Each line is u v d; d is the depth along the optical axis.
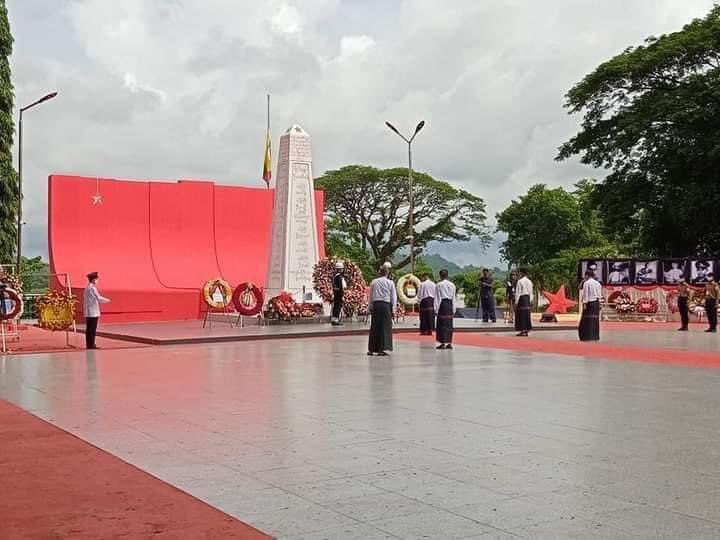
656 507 5.42
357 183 58.78
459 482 6.12
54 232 32.47
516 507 5.43
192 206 35.09
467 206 61.03
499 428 8.34
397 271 62.41
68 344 19.89
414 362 15.43
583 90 39.47
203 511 5.36
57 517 5.23
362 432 8.13
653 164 38.12
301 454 7.12
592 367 14.55
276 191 28.45
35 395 10.91
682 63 37.12
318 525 5.06
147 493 5.81
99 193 33.44
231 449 7.34
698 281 33.03
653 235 40.47
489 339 21.83
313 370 13.98
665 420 8.83
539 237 58.44
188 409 9.63
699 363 15.43
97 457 7.02
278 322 26.14
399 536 4.84
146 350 18.47
